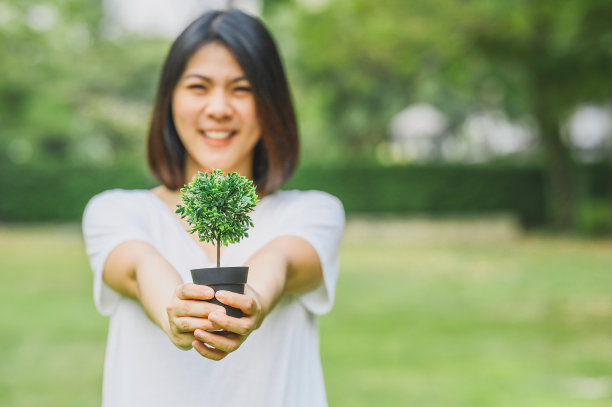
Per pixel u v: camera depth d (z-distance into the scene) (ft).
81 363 25.04
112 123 111.14
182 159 7.31
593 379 22.54
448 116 121.29
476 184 75.87
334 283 6.97
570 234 72.95
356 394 20.92
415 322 32.45
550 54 59.67
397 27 64.03
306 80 94.84
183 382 6.46
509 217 74.23
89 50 109.09
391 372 23.62
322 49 70.28
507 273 48.32
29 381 22.65
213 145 6.96
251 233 6.98
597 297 38.27
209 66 6.88
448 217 75.87
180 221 6.95
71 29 100.12
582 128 118.32
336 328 31.17
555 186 73.72
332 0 67.10
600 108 90.17
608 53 54.85
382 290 42.09
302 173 76.18
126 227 6.61
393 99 104.27
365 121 106.83
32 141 114.52
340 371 23.75
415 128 110.73
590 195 78.64
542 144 76.02
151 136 7.31
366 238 74.13
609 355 25.76
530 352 26.40
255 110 6.98
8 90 90.68
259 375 6.54
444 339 28.81
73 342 28.48
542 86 62.95
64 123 105.81
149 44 116.16
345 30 68.08
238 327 4.97
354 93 100.42
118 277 6.42
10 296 40.19
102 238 6.64
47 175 80.12
